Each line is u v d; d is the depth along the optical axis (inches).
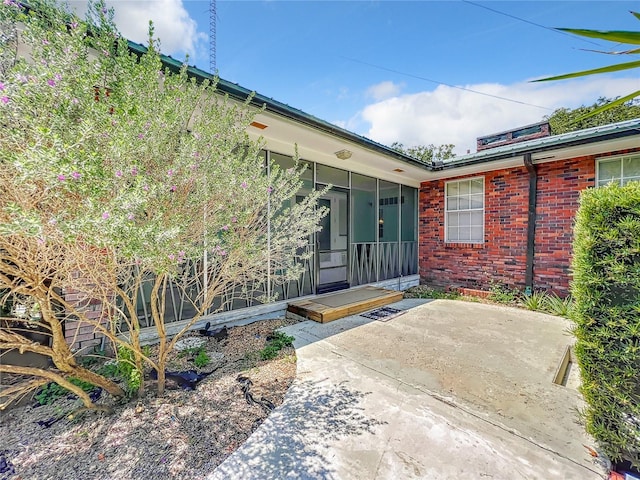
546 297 227.1
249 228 123.6
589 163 216.7
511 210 255.9
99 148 69.2
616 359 67.8
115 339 88.4
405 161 243.6
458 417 88.7
